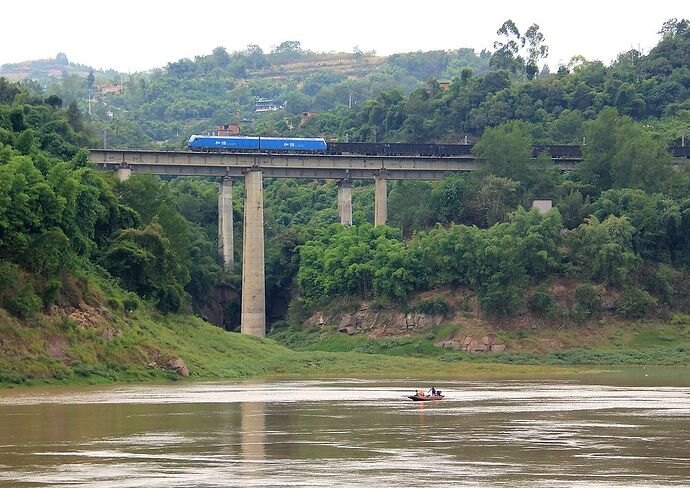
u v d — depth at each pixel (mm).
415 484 89625
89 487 87938
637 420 132125
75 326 194250
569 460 101125
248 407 146125
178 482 90000
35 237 194125
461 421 131000
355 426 125375
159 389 177625
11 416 132375
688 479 92188
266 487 88125
